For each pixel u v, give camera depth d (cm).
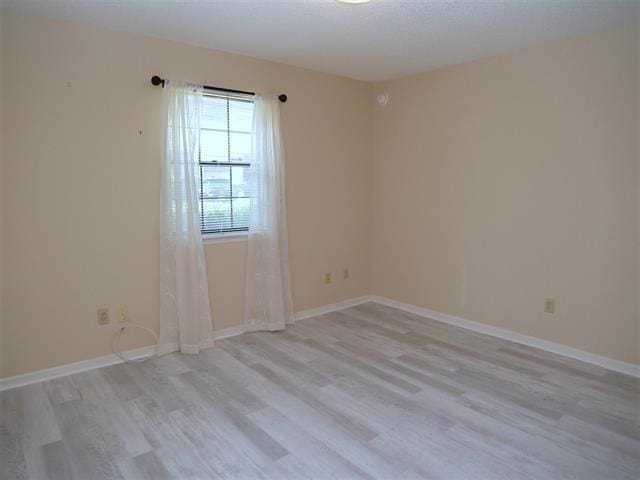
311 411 255
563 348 339
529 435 230
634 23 288
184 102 330
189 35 316
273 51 356
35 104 279
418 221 440
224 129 365
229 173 372
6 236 276
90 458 212
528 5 261
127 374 304
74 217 298
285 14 276
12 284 280
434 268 429
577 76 317
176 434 232
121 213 317
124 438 228
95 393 276
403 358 333
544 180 341
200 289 349
